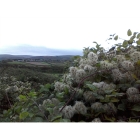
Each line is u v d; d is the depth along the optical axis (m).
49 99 1.20
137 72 1.27
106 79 1.31
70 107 1.01
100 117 1.05
